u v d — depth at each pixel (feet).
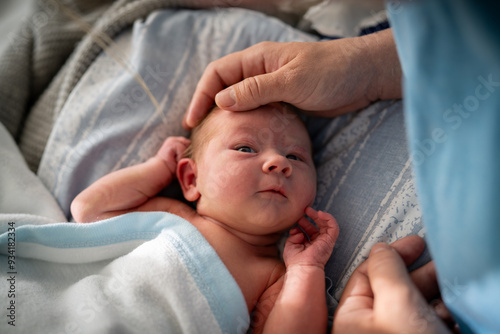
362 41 3.50
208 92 3.71
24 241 3.17
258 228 3.37
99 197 3.50
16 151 4.04
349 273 3.21
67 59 4.99
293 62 3.36
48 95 4.58
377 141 3.58
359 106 3.77
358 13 3.95
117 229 3.30
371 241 3.19
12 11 5.70
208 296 2.85
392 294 2.49
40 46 4.83
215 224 3.50
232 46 4.26
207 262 2.99
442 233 2.22
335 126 3.86
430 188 2.23
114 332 2.66
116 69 4.28
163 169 3.77
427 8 2.09
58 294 3.01
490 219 2.06
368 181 3.46
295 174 3.34
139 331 2.73
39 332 2.70
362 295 2.74
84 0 5.31
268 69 3.61
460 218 2.15
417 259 2.95
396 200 3.21
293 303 2.81
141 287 2.88
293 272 3.02
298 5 4.60
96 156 3.90
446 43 2.08
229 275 2.97
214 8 4.64
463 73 2.08
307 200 3.41
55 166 3.94
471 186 2.11
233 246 3.40
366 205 3.37
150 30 4.28
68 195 3.83
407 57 2.20
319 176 3.80
